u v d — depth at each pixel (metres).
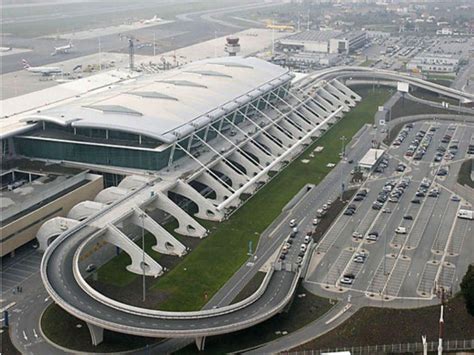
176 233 149.62
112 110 181.62
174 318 107.88
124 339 108.44
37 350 105.38
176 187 161.12
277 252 141.75
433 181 187.88
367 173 194.38
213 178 169.75
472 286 110.50
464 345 104.94
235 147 190.38
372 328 110.88
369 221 158.88
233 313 111.62
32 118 180.38
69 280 116.88
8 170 168.50
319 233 151.62
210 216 158.62
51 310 117.75
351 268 134.75
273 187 181.12
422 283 127.88
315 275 131.75
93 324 104.50
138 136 171.38
